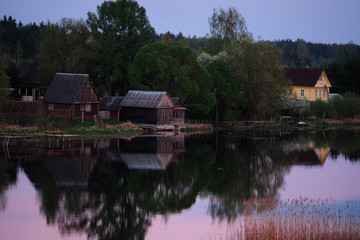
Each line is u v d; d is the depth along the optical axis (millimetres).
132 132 72875
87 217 31656
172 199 36250
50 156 50281
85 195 36469
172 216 32375
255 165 49938
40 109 71875
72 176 41969
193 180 42344
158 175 43812
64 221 30859
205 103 83500
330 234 26500
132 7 88875
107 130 69750
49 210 32781
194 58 81938
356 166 50188
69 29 81438
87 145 58219
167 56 80375
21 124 67500
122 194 37125
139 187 39281
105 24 88562
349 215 31234
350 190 39781
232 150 59344
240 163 50750
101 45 84312
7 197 35375
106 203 34688
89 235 28625
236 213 32969
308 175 45500
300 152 58781
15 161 47312
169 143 63906
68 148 55469
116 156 51844
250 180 42938
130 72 81625
